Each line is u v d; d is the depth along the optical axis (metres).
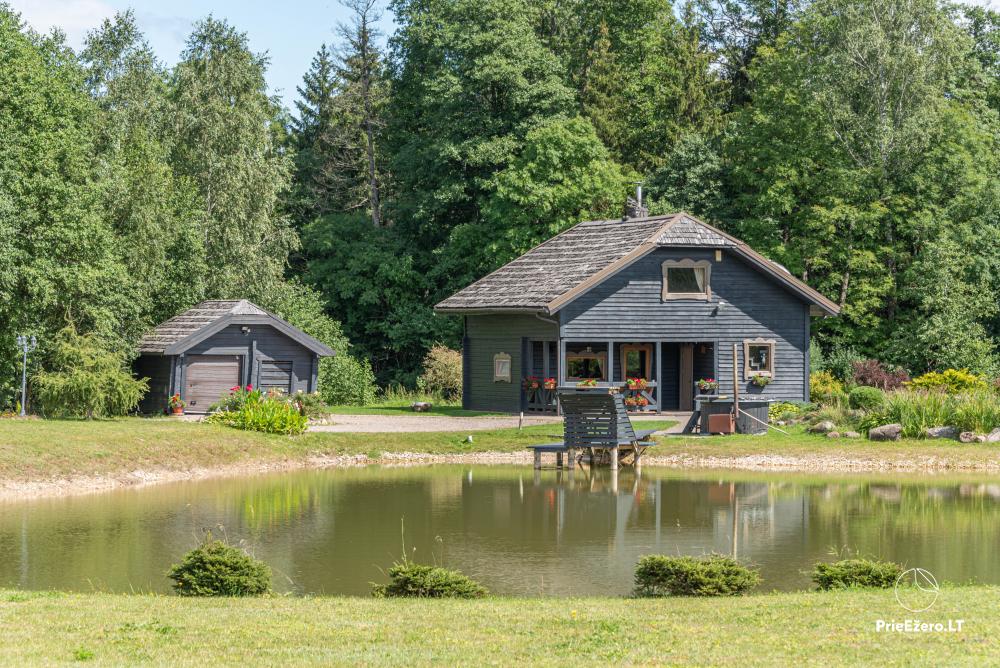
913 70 50.84
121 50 48.41
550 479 27.50
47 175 37.09
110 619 11.77
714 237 40.47
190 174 49.62
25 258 36.38
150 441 28.84
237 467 28.92
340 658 10.07
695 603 12.89
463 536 19.75
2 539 19.05
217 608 12.55
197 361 39.56
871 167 51.72
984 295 50.47
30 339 36.44
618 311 39.66
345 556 17.91
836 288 52.84
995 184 51.00
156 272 44.12
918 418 32.66
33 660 9.91
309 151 67.50
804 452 30.83
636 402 40.12
